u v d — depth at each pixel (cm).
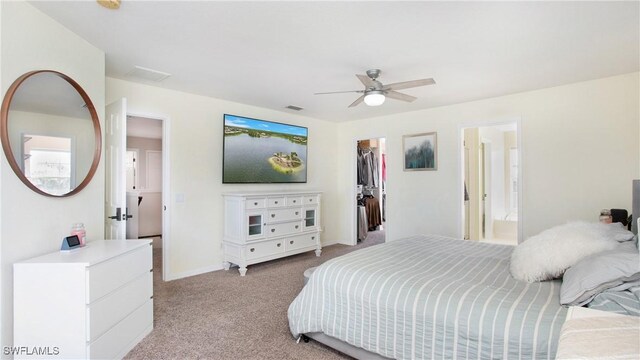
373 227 746
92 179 248
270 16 214
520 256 200
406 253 259
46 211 210
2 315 181
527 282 187
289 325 243
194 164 406
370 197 745
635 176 325
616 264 145
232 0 196
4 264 182
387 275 200
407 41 251
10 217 185
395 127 523
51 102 215
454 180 456
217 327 256
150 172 718
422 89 380
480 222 580
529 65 303
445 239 321
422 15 212
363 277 203
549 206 376
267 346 228
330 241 597
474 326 154
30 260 187
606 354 88
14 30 189
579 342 97
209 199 421
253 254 412
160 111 376
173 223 386
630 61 294
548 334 137
